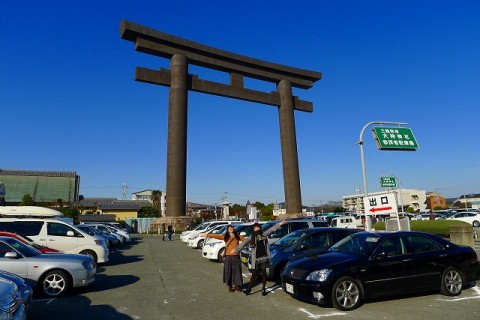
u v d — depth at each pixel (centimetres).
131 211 6719
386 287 778
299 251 1035
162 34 3547
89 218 5594
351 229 1123
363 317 686
